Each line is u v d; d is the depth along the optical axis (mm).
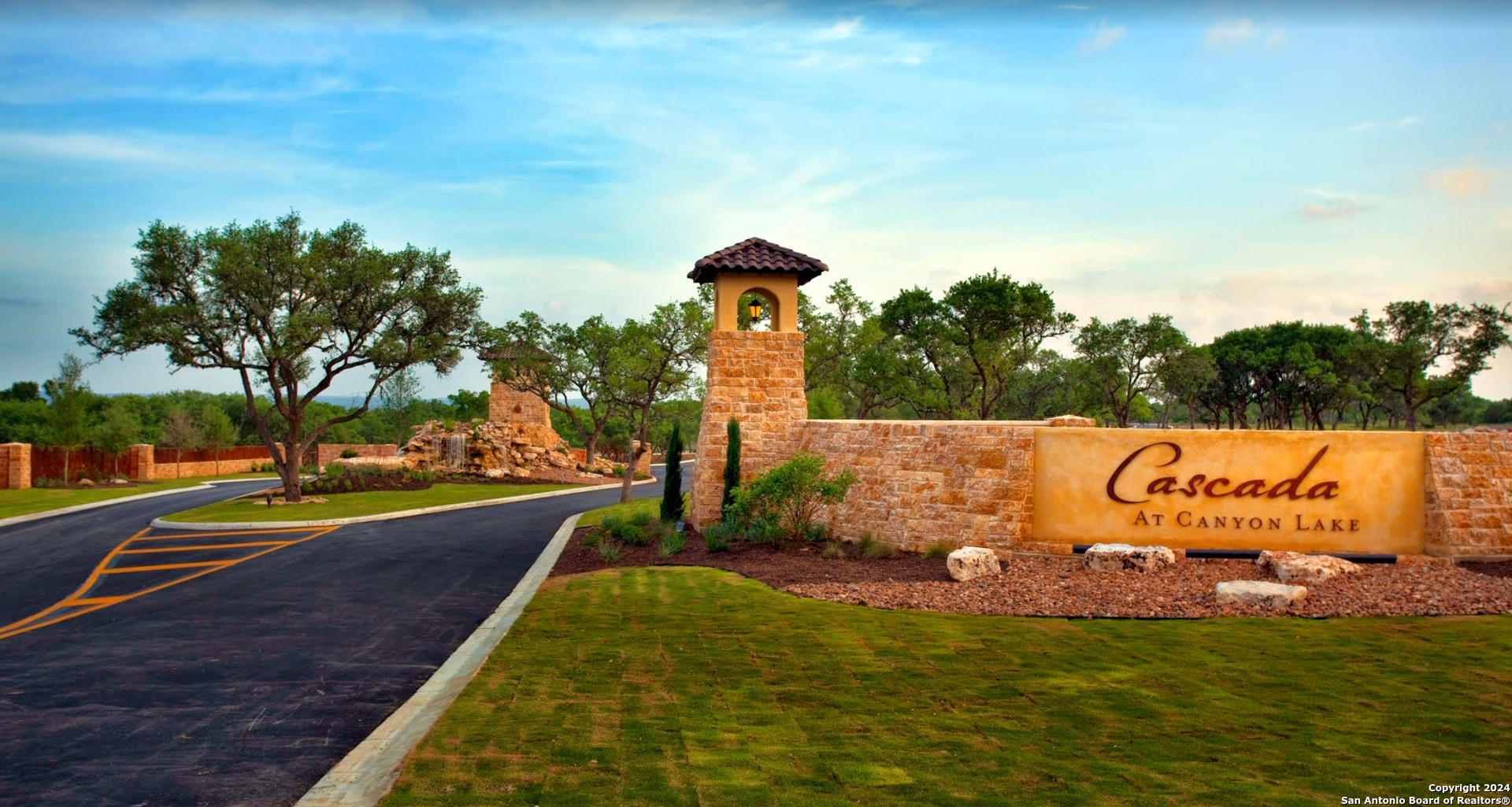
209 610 17484
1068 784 7547
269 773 8945
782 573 17688
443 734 9156
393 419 96000
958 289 52812
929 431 19625
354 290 39000
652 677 11172
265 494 41469
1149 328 61375
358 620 16547
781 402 24141
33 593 19625
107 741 9945
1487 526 16375
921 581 16062
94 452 55531
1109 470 17547
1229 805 7023
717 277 24375
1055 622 13023
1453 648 11016
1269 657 10914
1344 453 16859
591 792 7613
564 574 20688
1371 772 7625
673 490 26516
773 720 9438
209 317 36250
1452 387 62750
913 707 9719
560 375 49656
